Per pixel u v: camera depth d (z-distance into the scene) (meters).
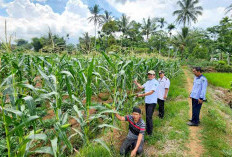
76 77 3.86
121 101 3.62
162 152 3.21
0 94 1.71
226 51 31.22
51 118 4.14
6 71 3.83
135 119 2.94
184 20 42.09
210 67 28.03
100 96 6.10
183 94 7.31
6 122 1.71
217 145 3.47
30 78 4.18
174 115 4.98
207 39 40.62
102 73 5.69
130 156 2.86
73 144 3.33
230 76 18.20
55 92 2.17
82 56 5.80
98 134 3.81
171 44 36.59
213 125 4.34
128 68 3.84
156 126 4.26
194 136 3.87
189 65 30.47
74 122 4.16
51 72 3.73
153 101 3.72
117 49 5.24
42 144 3.31
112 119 3.21
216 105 6.33
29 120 1.61
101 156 2.86
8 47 2.15
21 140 1.88
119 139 3.63
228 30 31.41
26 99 1.68
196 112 4.31
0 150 2.75
